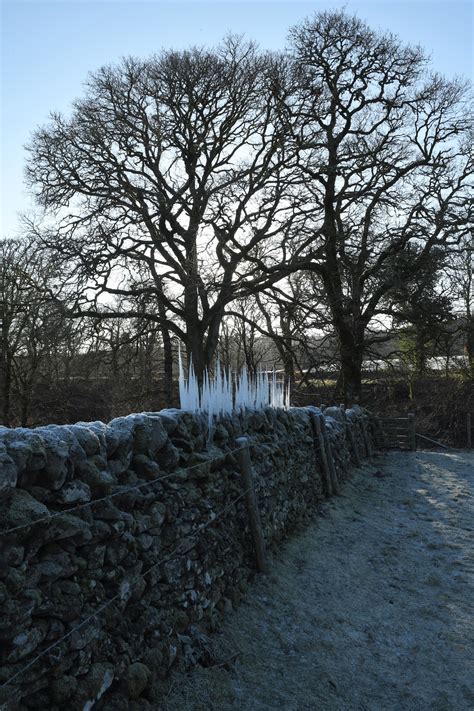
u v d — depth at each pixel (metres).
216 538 6.57
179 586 5.59
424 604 7.66
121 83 24.92
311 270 27.48
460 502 13.45
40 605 3.78
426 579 8.51
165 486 5.66
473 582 8.45
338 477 14.25
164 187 26.06
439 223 27.19
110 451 4.82
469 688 5.77
